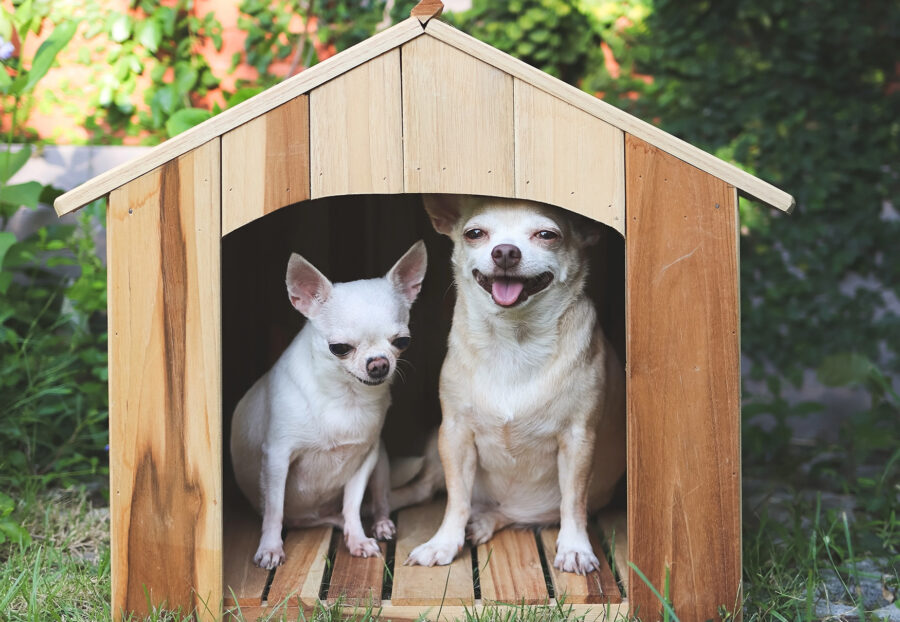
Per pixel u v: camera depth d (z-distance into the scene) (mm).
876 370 1896
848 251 2074
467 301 1375
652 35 2072
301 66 2047
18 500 1612
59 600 1327
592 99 1217
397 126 1228
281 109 1221
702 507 1249
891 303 2086
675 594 1257
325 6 2047
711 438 1244
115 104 2004
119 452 1237
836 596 1393
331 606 1278
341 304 1359
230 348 1693
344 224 1763
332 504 1521
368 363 1335
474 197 1360
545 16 2010
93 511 1606
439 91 1225
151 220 1220
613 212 1229
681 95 2080
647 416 1243
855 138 2061
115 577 1249
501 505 1479
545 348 1359
